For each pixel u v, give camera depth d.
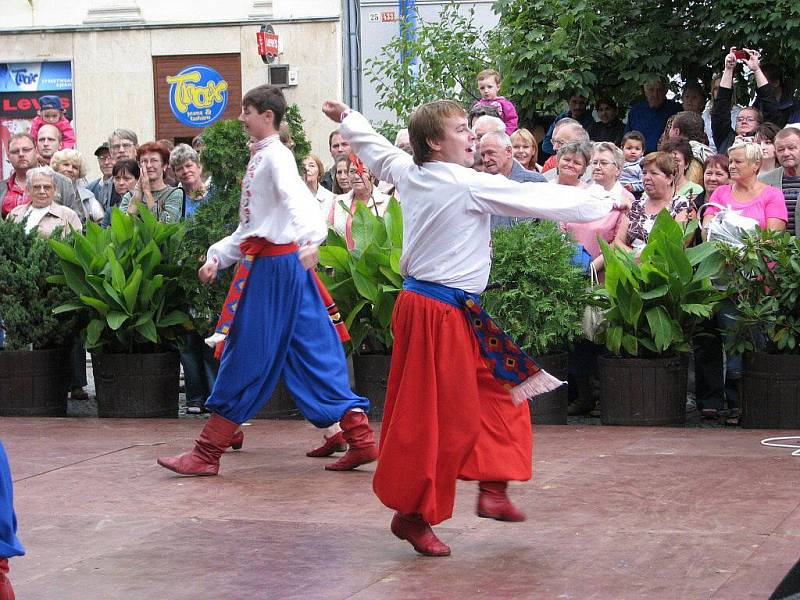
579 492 5.85
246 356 6.38
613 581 4.43
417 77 14.23
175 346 9.14
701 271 7.97
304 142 8.70
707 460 6.57
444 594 4.36
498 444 4.80
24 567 4.91
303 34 19.20
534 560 4.74
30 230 9.38
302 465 6.75
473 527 5.27
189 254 8.84
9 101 19.73
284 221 6.30
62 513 5.77
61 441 7.73
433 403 4.68
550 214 4.64
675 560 4.66
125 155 11.08
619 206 5.01
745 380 7.95
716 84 11.34
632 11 12.05
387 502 4.75
